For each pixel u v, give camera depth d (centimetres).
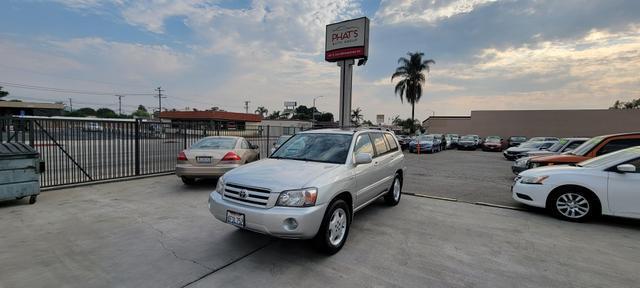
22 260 361
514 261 381
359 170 469
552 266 368
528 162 880
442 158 1959
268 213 349
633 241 451
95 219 517
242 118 5200
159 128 1012
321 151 490
